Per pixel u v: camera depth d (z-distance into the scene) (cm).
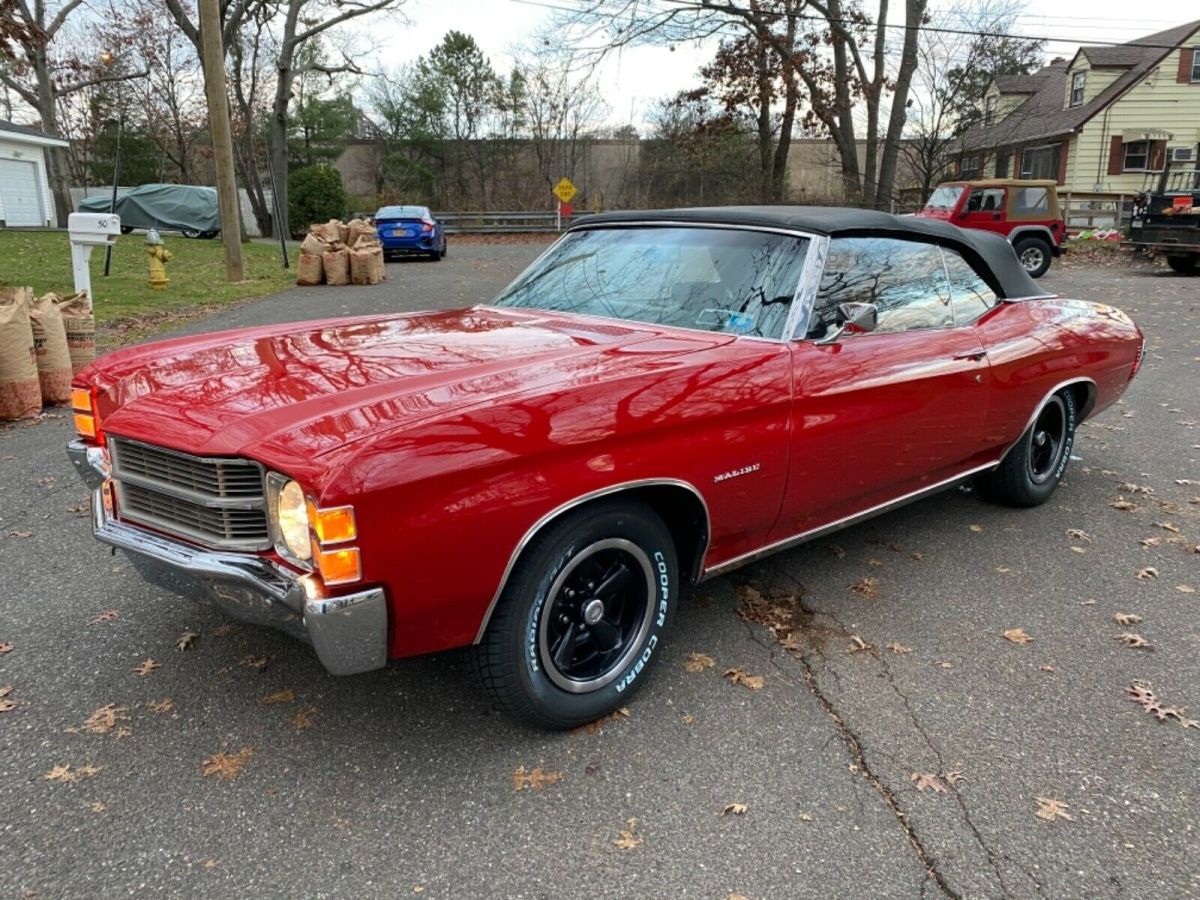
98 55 3975
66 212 3453
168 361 293
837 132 2678
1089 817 236
